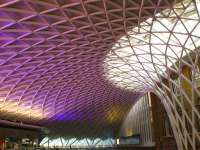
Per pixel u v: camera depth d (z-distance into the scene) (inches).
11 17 925.8
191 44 1364.4
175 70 1491.1
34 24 996.6
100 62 1497.3
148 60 1524.4
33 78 1509.6
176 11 1107.3
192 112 1481.3
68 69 1513.3
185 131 1549.0
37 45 1160.8
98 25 1071.6
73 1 898.7
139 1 960.3
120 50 1381.6
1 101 1588.3
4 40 1061.1
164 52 1428.4
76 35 1135.6
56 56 1306.6
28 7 887.7
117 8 973.2
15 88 1534.2
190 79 1587.1
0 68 1279.5
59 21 1013.8
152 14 1053.8
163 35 1296.8
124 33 1163.9
